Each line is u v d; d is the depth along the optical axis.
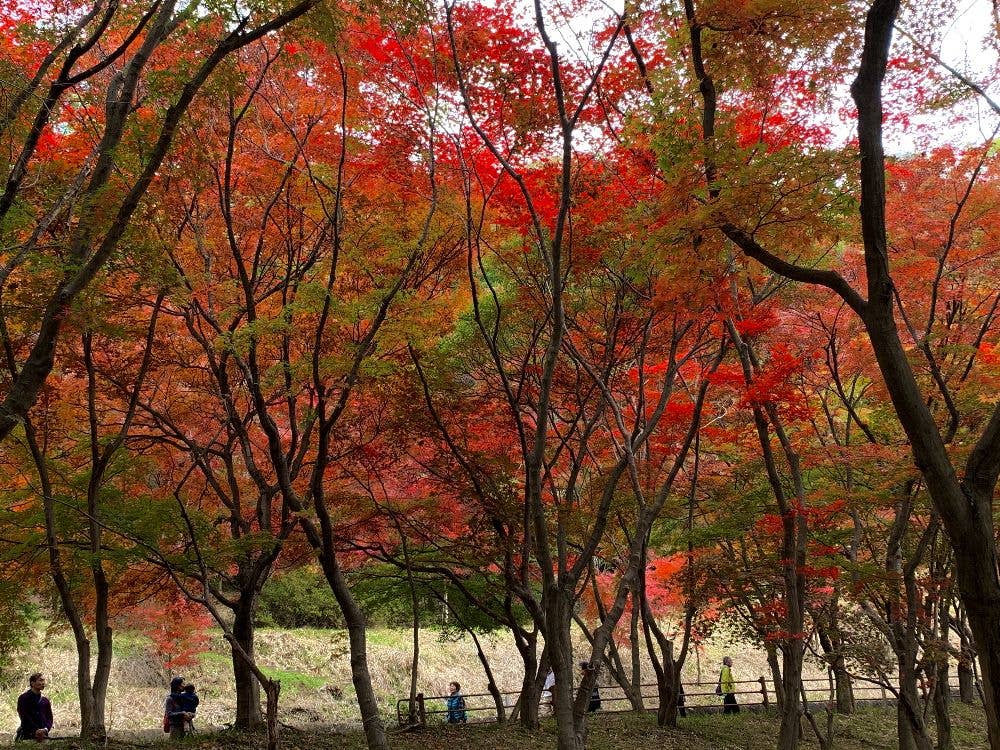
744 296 10.92
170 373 12.70
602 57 7.93
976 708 21.50
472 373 12.97
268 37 9.12
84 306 8.38
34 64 8.86
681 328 12.27
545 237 10.18
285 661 24.20
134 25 9.21
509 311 11.80
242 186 10.83
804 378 13.80
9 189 7.17
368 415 12.24
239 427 11.55
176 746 11.10
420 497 13.56
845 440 14.74
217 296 10.65
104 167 7.09
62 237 8.70
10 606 10.70
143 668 21.33
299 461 10.78
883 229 6.04
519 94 8.91
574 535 14.51
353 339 10.31
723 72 7.71
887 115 9.47
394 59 9.11
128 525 10.66
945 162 11.00
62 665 19.92
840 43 7.69
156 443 13.07
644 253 7.47
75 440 12.29
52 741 10.35
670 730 15.43
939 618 14.97
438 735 13.77
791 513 10.58
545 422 8.49
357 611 9.20
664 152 7.34
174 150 8.51
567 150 7.66
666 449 12.44
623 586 9.72
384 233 9.09
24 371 6.35
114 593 12.10
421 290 11.23
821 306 12.78
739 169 6.48
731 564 13.34
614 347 10.87
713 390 13.53
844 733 17.19
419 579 14.68
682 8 7.72
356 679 9.00
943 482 5.82
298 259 11.09
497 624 16.34
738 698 25.42
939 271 10.75
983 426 13.41
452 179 10.50
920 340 10.58
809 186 6.61
